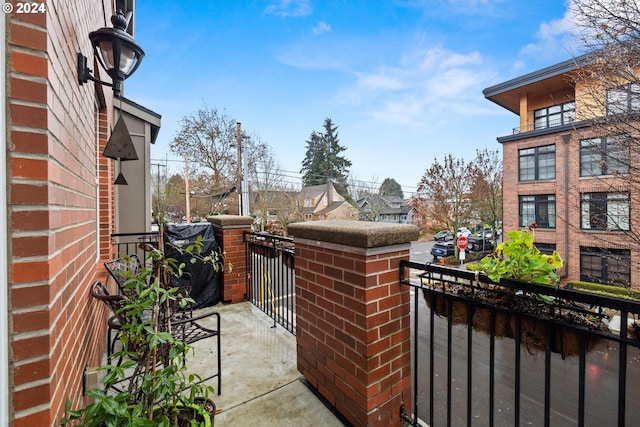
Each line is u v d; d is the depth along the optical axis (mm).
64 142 1207
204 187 18828
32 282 909
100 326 2314
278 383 2090
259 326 3029
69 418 1044
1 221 837
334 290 1785
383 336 1626
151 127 6367
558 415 2943
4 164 859
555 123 12695
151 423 1077
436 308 1545
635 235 7180
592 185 10422
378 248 1590
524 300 1222
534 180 12711
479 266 1364
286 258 2887
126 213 5859
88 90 1928
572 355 1112
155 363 1280
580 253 10969
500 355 4188
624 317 944
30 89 919
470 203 16703
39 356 917
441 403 3072
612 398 3236
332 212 26922
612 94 5859
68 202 1266
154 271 1606
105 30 1677
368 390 1567
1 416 827
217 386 2051
